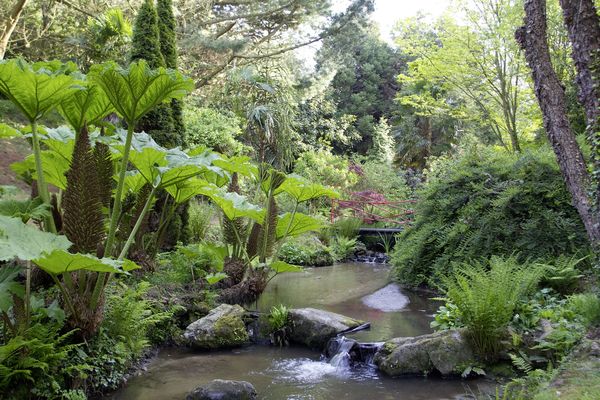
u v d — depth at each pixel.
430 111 12.61
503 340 3.62
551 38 8.23
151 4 6.29
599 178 3.71
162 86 3.28
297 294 6.00
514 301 3.71
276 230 5.84
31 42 11.59
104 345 3.38
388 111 26.14
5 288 2.71
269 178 5.82
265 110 12.52
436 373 3.60
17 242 2.51
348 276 7.54
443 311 4.41
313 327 4.36
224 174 3.84
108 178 3.87
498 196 5.74
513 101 9.59
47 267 2.72
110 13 10.23
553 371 2.97
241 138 13.61
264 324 4.56
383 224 11.61
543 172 5.60
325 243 10.23
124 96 3.27
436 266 5.97
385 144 20.33
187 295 4.81
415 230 6.90
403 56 25.94
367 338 4.19
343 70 25.55
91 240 3.17
